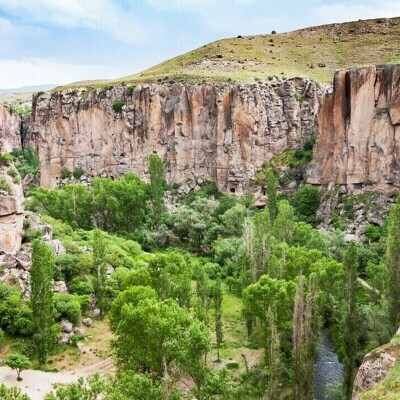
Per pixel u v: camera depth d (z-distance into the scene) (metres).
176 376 43.12
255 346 60.94
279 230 83.50
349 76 107.62
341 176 109.62
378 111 103.81
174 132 135.12
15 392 36.38
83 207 109.75
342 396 47.78
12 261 66.50
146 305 45.50
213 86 131.88
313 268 58.25
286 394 48.59
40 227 77.31
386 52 163.12
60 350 58.41
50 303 55.47
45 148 159.62
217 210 115.06
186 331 40.94
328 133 113.38
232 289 82.50
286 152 130.12
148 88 139.50
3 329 58.75
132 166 142.38
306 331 46.97
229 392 38.41
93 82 171.25
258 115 128.62
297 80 134.38
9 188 67.56
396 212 52.66
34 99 172.75
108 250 82.94
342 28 189.38
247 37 194.88
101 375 53.16
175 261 62.44
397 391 27.55
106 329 64.75
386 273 53.31
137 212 111.19
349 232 98.81
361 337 53.16
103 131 148.00
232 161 127.88
